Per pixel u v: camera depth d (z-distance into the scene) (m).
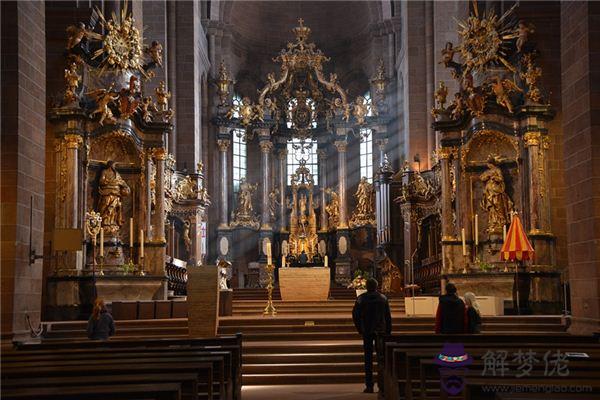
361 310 13.90
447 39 37.31
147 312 21.73
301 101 46.47
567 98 17.94
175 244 35.72
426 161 37.78
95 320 15.20
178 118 38.31
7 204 16.19
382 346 13.16
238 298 35.62
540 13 25.53
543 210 24.11
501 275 23.73
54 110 23.45
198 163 37.09
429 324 19.72
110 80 26.09
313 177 47.19
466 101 25.75
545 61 25.45
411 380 10.57
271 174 46.09
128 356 9.95
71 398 6.74
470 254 26.02
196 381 8.05
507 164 25.69
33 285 17.02
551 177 24.70
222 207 44.41
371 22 46.44
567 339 11.62
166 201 33.06
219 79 44.84
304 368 16.27
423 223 35.81
